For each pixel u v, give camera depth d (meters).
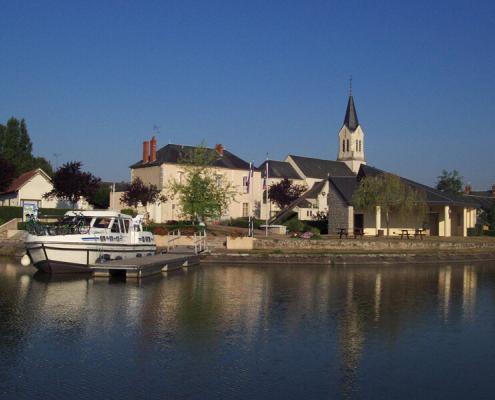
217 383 11.50
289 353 13.84
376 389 11.42
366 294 23.55
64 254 27.47
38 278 26.55
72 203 57.88
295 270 33.12
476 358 13.77
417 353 14.14
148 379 11.62
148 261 28.81
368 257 38.56
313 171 97.88
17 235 43.16
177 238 42.47
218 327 16.45
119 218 30.72
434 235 56.06
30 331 15.59
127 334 15.38
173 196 59.50
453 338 15.80
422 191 51.94
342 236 48.16
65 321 16.92
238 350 13.98
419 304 21.27
